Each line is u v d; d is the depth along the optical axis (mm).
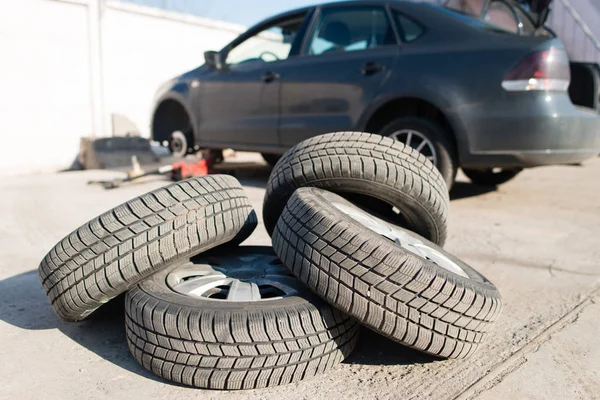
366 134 2393
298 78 5000
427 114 4570
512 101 3904
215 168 6816
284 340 1749
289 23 5426
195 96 6059
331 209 1961
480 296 1885
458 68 4098
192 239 1974
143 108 9383
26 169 7586
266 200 2453
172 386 1793
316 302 1869
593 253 3375
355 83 4602
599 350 2100
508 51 3941
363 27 4746
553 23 10609
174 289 1989
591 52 10289
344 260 1793
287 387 1792
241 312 1758
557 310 2486
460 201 4871
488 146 4035
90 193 5188
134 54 9125
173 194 1997
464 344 1886
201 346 1729
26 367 1906
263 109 5324
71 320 2057
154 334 1789
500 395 1773
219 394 1746
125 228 1919
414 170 2301
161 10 9383
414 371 1921
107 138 7539
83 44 8078
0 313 2373
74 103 8055
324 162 2250
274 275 2182
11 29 7301
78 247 1937
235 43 5820
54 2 7676
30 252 3324
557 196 5172
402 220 2631
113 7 8703
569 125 3939
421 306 1778
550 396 1776
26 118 7562
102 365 1927
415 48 4344
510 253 3354
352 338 1968
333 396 1742
